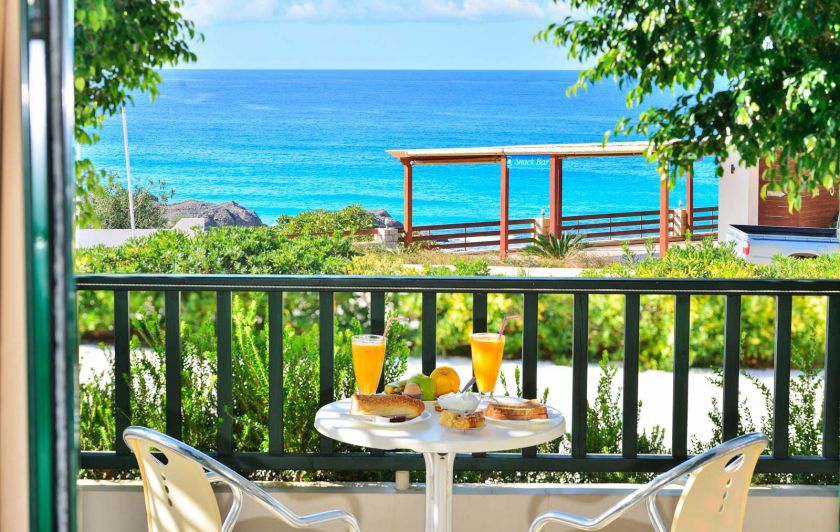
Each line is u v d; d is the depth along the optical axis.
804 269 9.86
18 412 1.23
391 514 2.83
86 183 7.84
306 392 3.06
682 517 2.04
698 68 7.19
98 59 8.10
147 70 8.50
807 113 6.48
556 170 19.48
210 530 2.05
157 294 7.40
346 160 46.62
